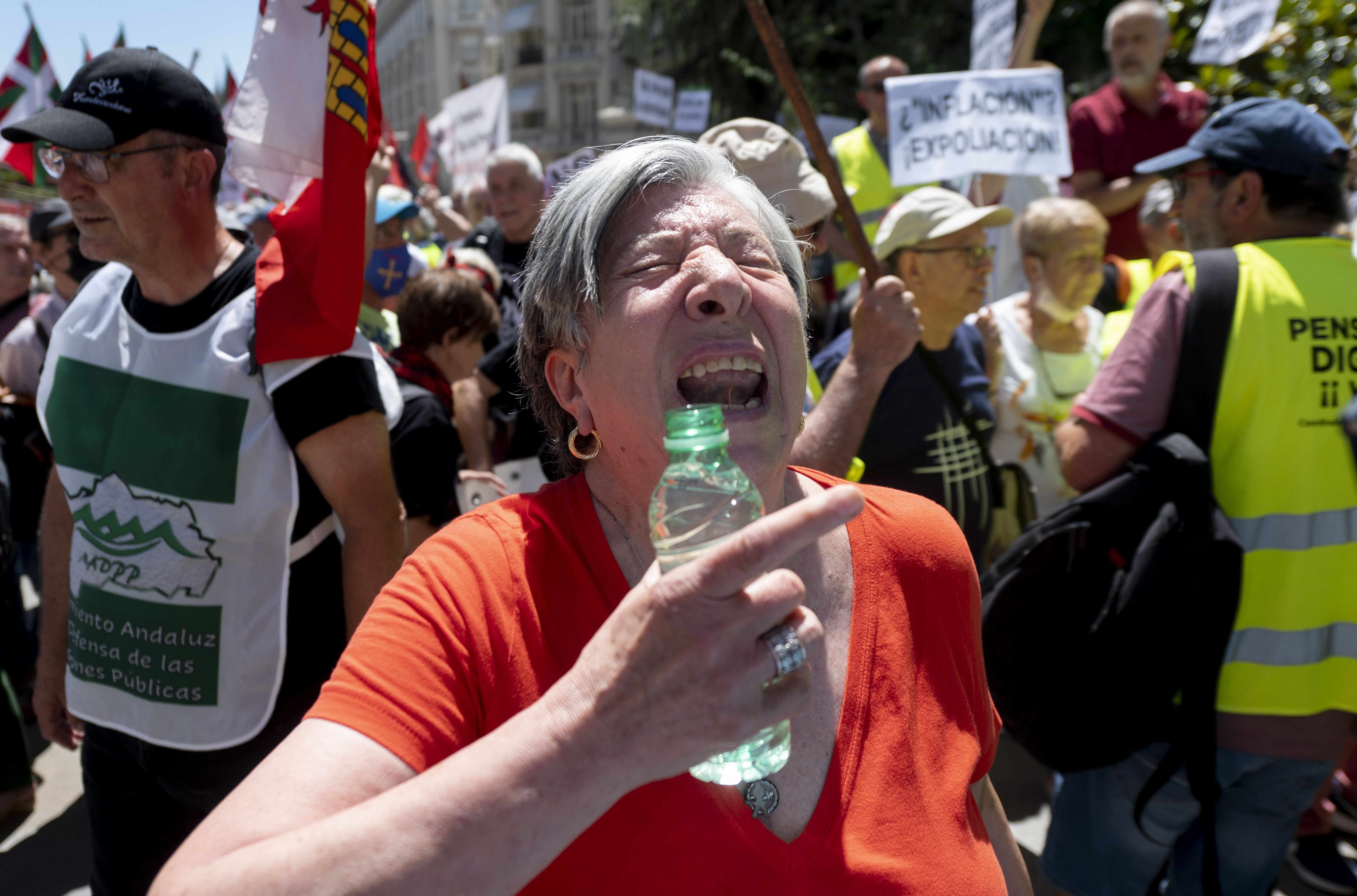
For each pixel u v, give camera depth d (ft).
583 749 2.50
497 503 3.92
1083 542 6.85
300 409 6.00
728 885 3.23
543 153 162.20
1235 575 6.33
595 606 3.54
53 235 13.65
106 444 6.24
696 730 2.48
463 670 3.31
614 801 2.55
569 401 3.99
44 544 7.25
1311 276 6.63
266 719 6.13
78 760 13.02
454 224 25.36
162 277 6.15
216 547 6.06
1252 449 6.50
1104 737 6.70
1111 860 7.14
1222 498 6.64
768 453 3.58
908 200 9.50
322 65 6.14
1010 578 6.99
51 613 7.28
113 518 6.18
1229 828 6.93
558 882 3.25
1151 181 15.72
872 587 3.82
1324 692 6.53
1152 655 6.49
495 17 175.01
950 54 51.29
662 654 2.46
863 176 17.65
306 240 6.13
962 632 3.99
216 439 6.01
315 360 6.03
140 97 5.83
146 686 6.11
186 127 5.97
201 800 6.21
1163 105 16.17
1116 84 16.42
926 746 3.70
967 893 3.50
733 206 3.76
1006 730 7.11
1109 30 16.17
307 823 2.79
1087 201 16.47
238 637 6.09
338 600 6.46
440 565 3.54
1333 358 6.43
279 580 6.13
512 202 15.53
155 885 2.74
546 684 3.36
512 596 3.48
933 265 9.27
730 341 3.48
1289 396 6.43
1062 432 7.24
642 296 3.55
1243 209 7.07
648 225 3.65
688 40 58.13
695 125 30.35
